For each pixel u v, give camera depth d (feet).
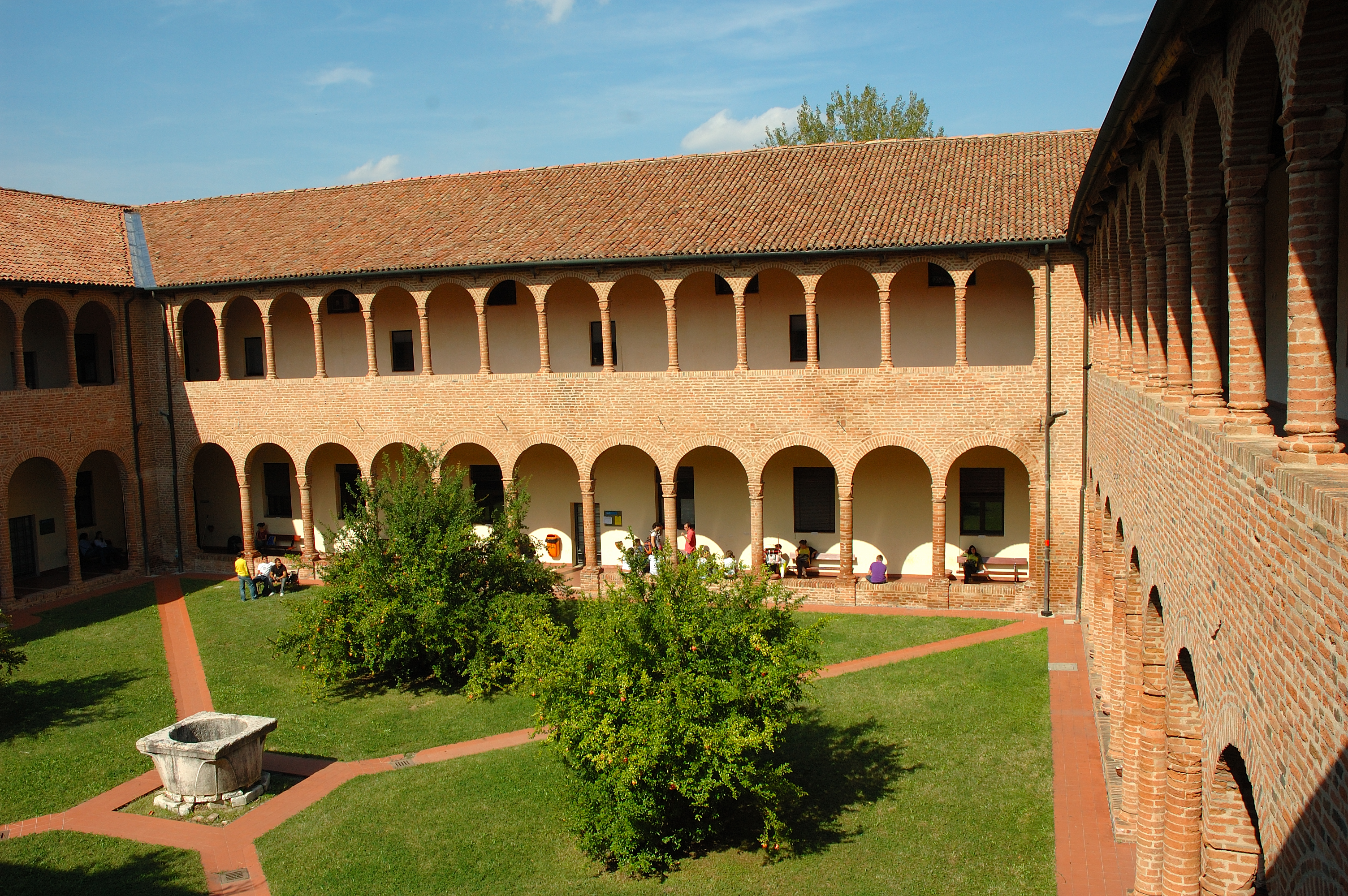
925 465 95.91
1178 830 33.27
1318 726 17.28
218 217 115.75
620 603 47.62
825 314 96.37
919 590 89.25
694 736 43.98
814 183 96.22
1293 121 20.40
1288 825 19.02
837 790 52.95
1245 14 23.75
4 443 94.48
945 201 88.48
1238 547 23.31
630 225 94.63
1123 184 48.26
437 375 104.58
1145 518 38.63
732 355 99.66
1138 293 46.62
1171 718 33.14
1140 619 45.03
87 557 113.19
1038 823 48.03
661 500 103.91
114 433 106.32
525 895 45.11
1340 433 28.37
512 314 105.29
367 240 103.19
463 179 112.06
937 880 43.65
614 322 102.37
